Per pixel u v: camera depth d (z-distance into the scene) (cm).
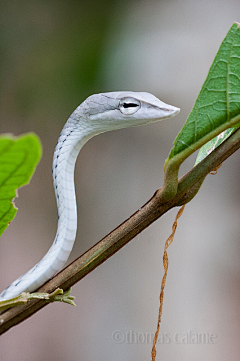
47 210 1241
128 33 1159
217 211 1234
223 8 1270
